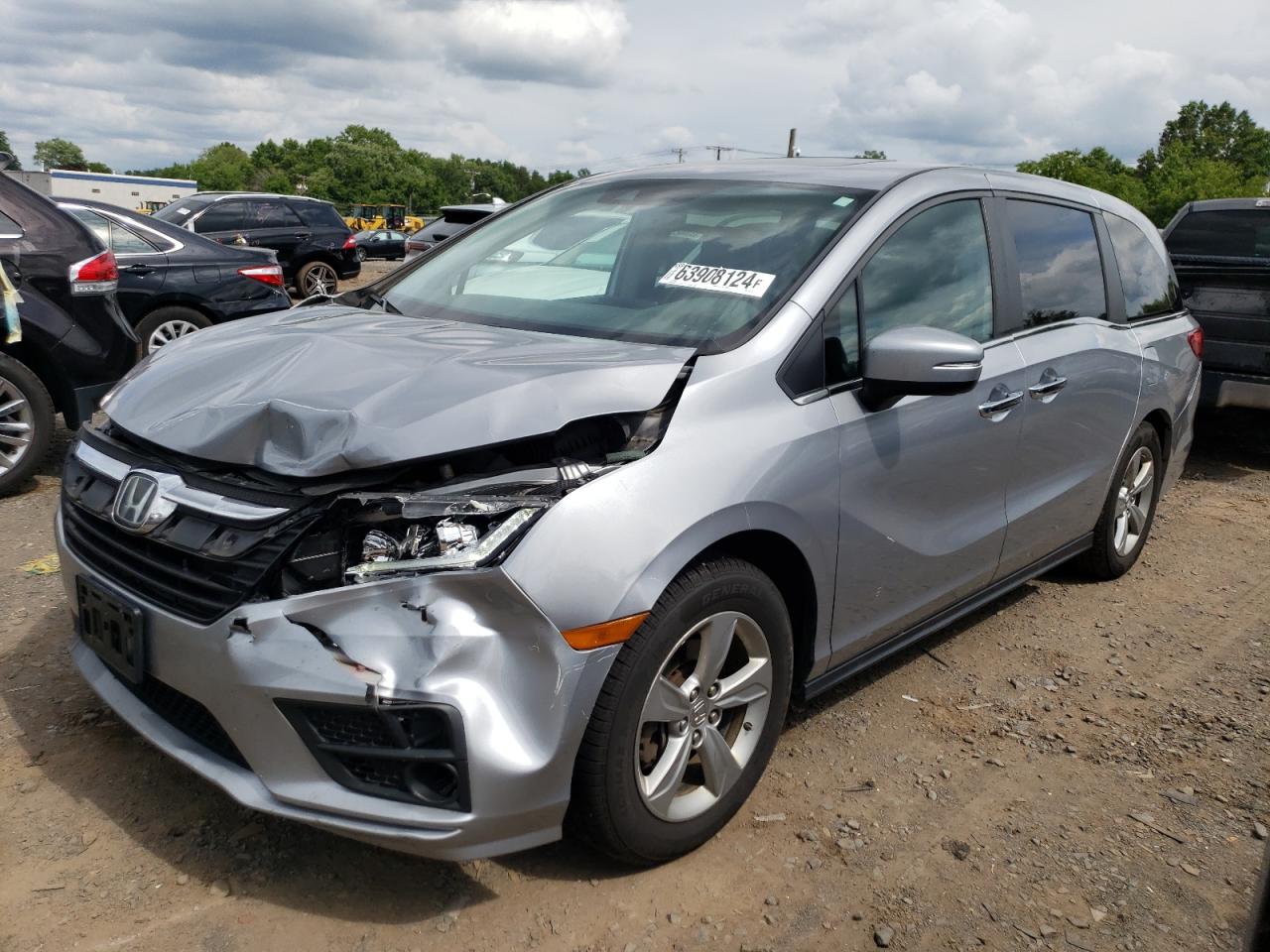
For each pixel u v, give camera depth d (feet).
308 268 56.90
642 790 8.26
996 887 8.96
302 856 8.68
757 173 12.03
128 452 8.67
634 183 12.46
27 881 8.17
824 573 9.64
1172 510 21.63
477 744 7.27
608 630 7.62
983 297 11.96
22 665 11.66
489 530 7.38
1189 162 409.49
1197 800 10.52
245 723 7.52
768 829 9.52
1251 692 13.12
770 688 9.33
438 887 8.42
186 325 28.07
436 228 54.90
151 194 167.02
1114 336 14.55
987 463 11.76
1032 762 11.11
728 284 10.07
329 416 7.66
